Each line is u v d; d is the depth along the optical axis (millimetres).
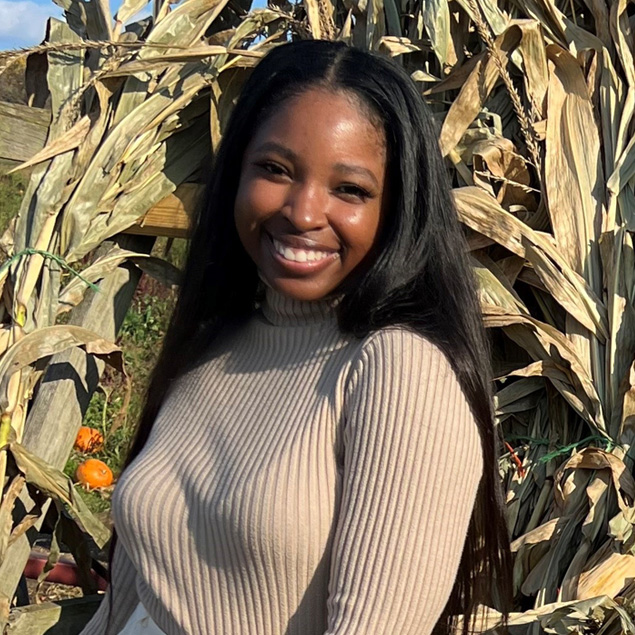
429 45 2535
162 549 1517
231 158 1746
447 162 2471
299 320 1618
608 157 2420
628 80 2447
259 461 1436
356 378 1411
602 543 2180
